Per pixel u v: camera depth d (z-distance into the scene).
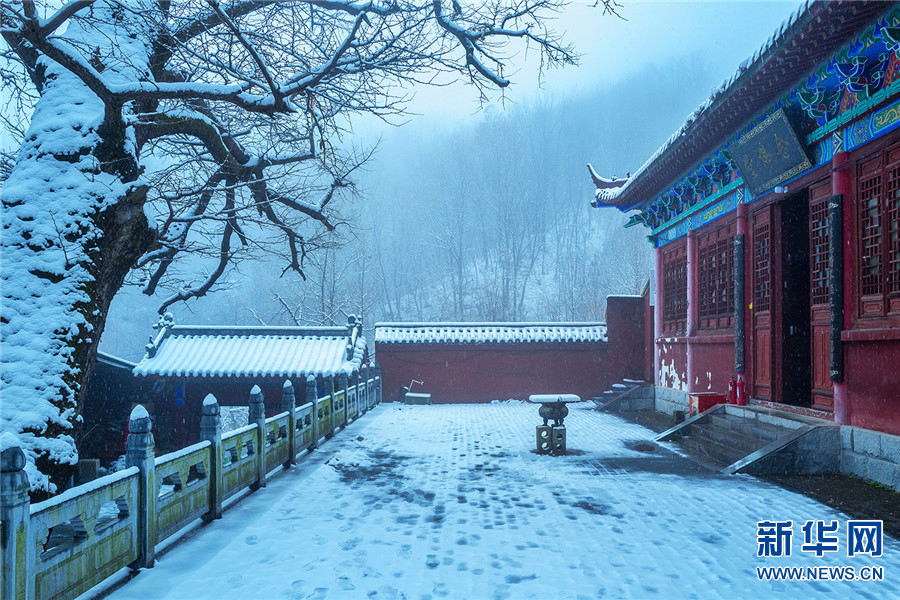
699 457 9.75
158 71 8.72
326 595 4.20
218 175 10.61
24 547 3.30
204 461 5.90
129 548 4.52
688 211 14.80
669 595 4.20
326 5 8.32
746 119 10.09
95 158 7.23
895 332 7.16
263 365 17.98
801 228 10.71
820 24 6.87
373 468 8.93
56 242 6.88
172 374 17.50
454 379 20.55
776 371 10.59
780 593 4.25
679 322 16.03
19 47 7.85
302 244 12.41
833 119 8.48
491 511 6.44
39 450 6.13
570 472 8.53
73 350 6.71
